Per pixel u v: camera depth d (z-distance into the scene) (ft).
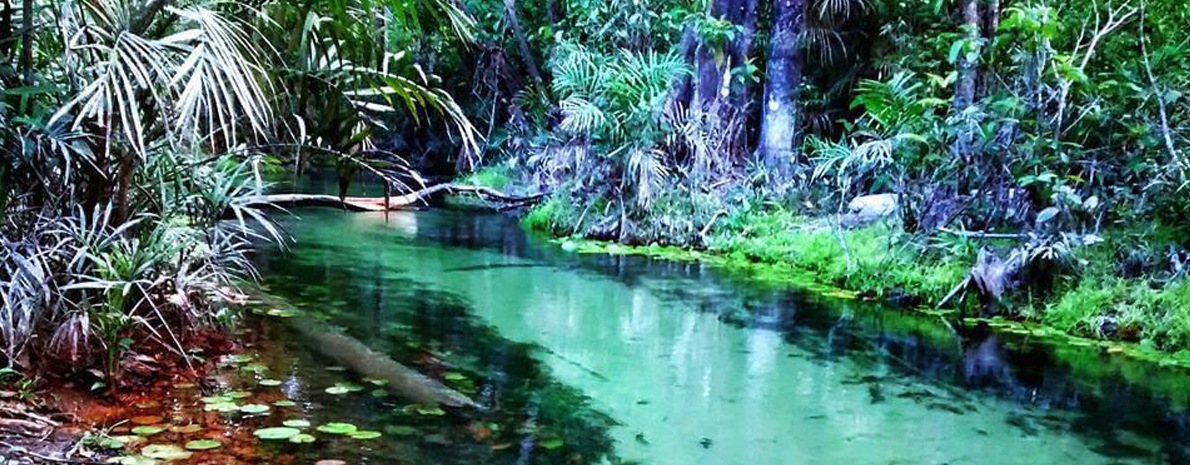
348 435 8.67
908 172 19.53
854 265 18.01
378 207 27.22
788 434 9.49
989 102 17.31
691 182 24.07
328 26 11.12
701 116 26.11
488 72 39.52
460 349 12.36
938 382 11.56
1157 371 12.25
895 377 11.75
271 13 11.18
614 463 8.48
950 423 9.98
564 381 11.08
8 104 8.79
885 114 20.17
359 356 11.40
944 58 22.26
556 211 25.20
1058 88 16.98
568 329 13.79
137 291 10.62
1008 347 13.43
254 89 8.85
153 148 10.39
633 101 24.53
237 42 9.69
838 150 22.67
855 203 22.25
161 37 9.90
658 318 14.82
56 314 9.36
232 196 11.57
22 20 9.75
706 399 10.59
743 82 26.66
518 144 36.09
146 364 10.24
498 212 29.45
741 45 26.96
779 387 11.15
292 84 11.34
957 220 17.83
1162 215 15.87
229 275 13.26
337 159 11.71
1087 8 18.85
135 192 10.88
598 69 25.95
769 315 15.25
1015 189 17.16
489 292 16.40
